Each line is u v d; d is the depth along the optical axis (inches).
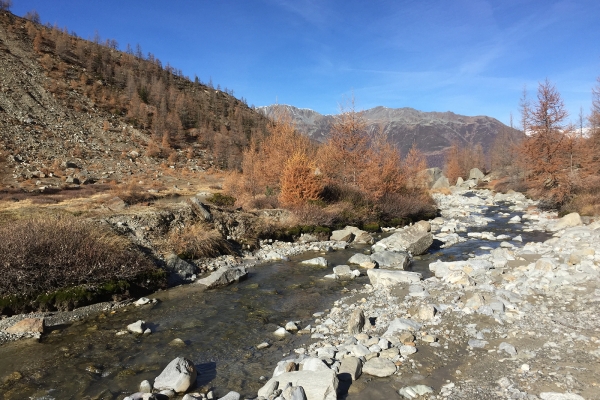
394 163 1114.1
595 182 1113.4
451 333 292.7
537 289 385.1
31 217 585.6
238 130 3314.5
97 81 3166.8
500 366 234.7
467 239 788.0
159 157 2313.0
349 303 404.2
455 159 3316.9
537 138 1263.5
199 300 434.6
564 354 241.1
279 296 442.6
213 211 746.8
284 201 930.7
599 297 339.9
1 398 233.8
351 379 229.1
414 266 574.9
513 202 1515.7
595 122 1491.1
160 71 4325.8
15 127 1955.0
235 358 284.8
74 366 276.2
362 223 940.0
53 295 398.3
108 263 455.5
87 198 1013.8
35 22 3880.4
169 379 239.1
